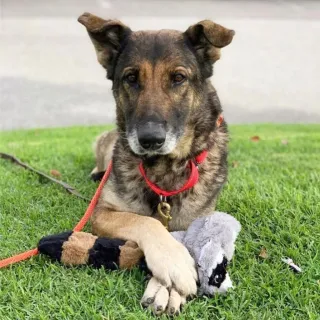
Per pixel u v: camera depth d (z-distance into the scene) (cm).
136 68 83
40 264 78
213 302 68
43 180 121
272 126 216
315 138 181
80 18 90
